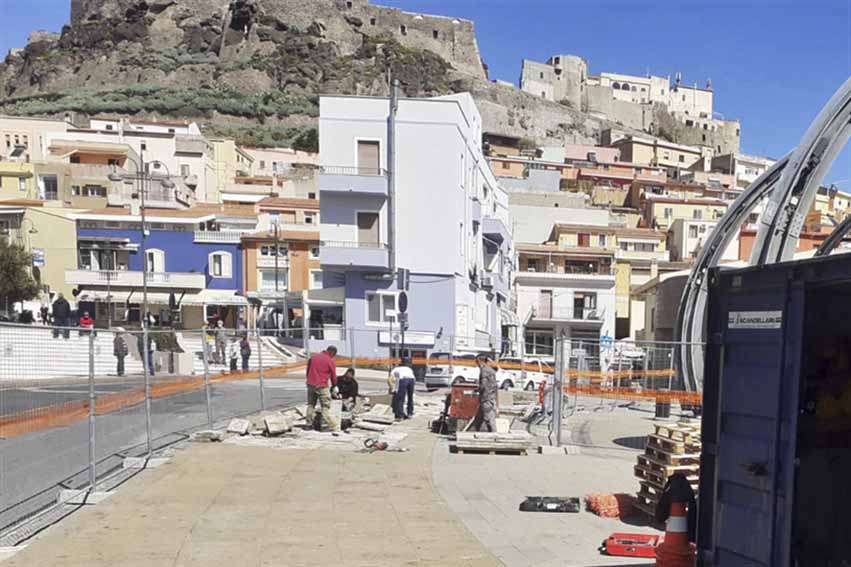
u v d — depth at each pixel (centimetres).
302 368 1952
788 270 388
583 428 1448
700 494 444
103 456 906
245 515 660
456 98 3253
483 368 1227
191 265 4422
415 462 966
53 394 739
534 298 4997
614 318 5012
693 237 5922
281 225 4734
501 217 4822
